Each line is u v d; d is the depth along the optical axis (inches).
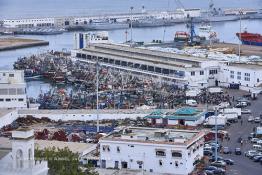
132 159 6722.4
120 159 6747.1
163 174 6461.6
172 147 6565.0
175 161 6569.9
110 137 6860.2
